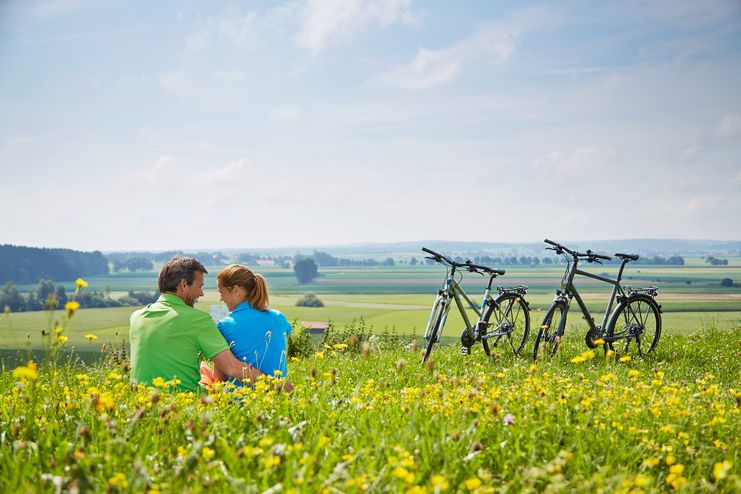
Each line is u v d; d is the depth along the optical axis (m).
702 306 93.94
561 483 3.01
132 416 3.83
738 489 3.11
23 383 4.22
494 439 3.80
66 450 3.26
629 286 9.48
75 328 91.50
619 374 6.78
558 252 9.12
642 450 3.75
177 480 2.92
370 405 4.47
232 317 5.50
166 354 5.04
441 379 5.08
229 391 4.70
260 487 2.97
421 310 131.88
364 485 2.92
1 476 3.04
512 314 9.49
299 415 4.23
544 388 5.04
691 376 7.45
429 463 3.33
